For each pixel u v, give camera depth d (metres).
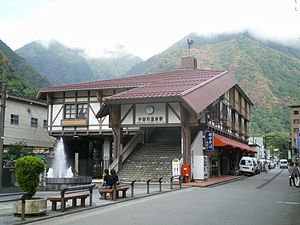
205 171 29.52
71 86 35.41
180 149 31.33
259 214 12.05
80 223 10.34
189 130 27.73
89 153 37.47
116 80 38.25
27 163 11.43
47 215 11.57
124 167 29.88
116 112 29.55
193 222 10.44
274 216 11.68
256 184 27.44
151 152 31.72
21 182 11.41
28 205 11.30
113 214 12.10
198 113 26.31
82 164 34.00
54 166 32.25
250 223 10.33
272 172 56.44
